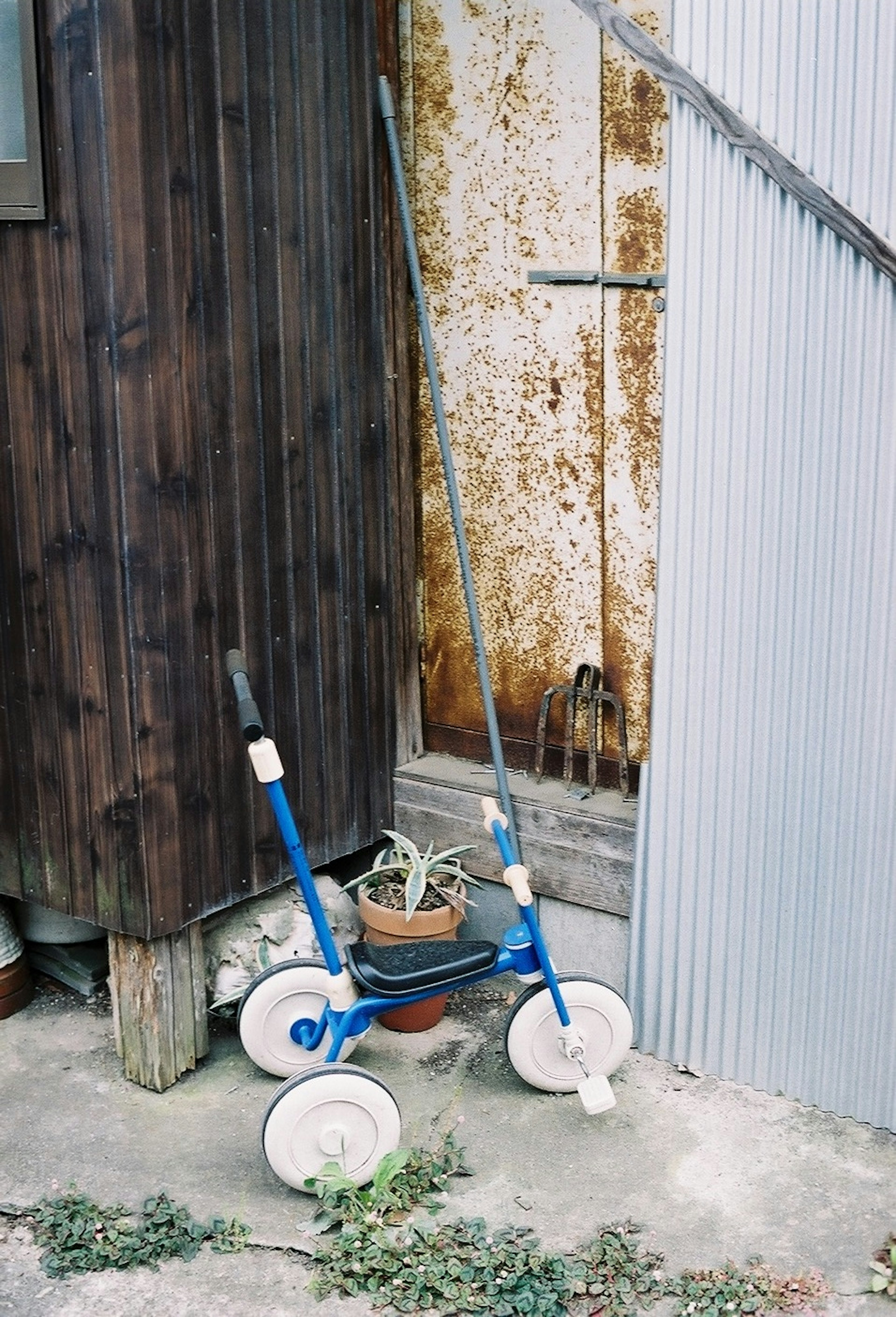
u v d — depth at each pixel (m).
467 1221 2.96
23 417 3.21
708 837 3.32
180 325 3.11
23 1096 3.45
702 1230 2.94
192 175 3.08
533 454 3.68
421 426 3.87
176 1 2.97
